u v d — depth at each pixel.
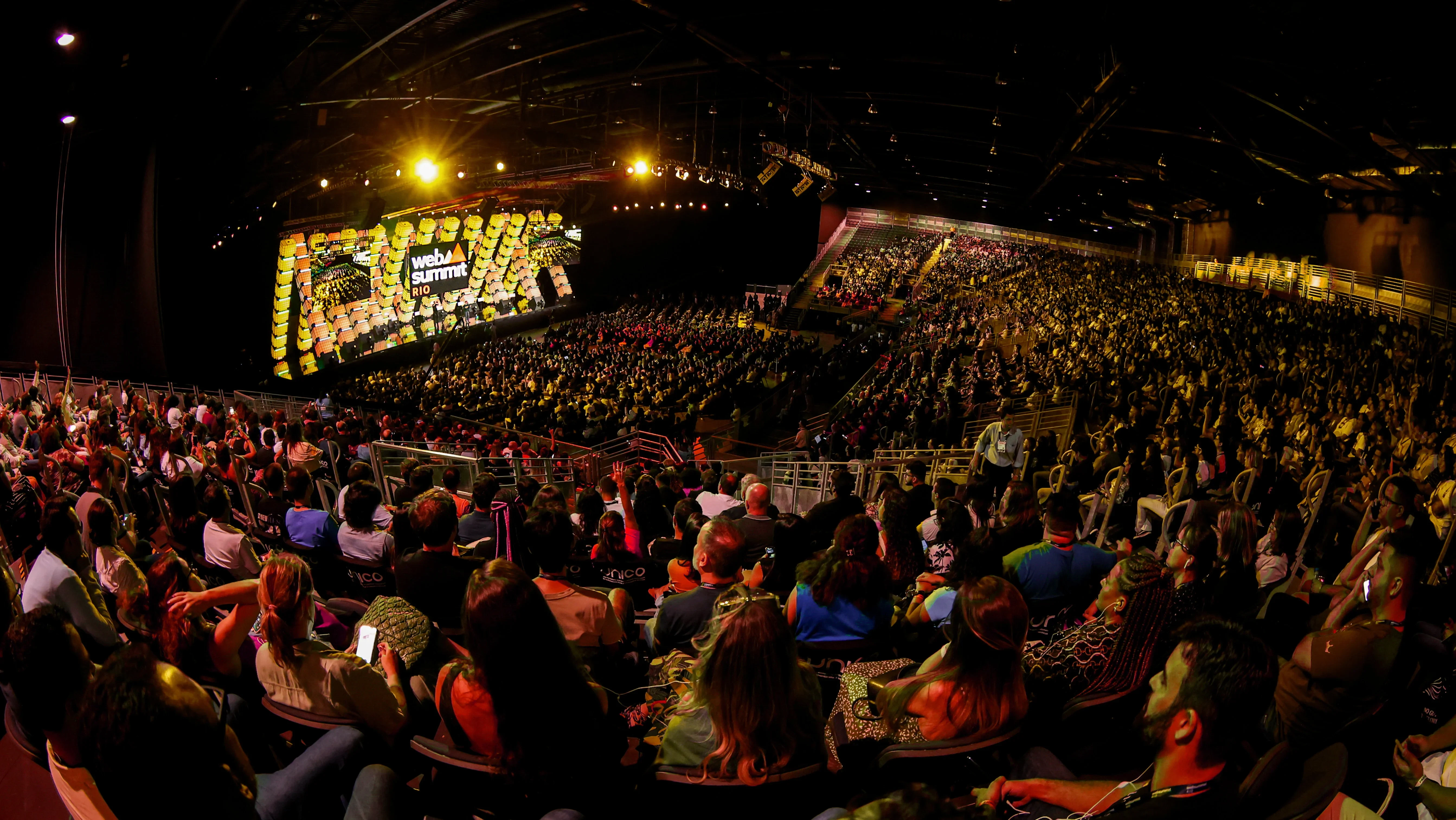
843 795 3.16
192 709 2.09
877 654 3.92
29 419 15.02
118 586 4.74
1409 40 16.94
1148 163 38.00
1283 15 17.89
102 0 15.66
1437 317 28.23
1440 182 25.22
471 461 12.02
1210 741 2.20
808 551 5.75
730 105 38.94
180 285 29.41
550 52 27.28
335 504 9.85
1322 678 3.26
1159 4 18.00
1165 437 13.99
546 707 2.67
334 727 3.13
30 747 2.94
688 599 3.95
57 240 24.53
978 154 45.88
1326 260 37.81
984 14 20.89
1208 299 39.44
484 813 2.94
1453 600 4.28
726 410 33.12
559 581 3.97
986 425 20.73
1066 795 2.68
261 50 21.59
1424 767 3.15
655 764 2.86
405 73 26.44
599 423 28.00
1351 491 9.22
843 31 25.09
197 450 11.56
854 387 33.06
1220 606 4.34
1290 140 29.45
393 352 47.75
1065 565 4.45
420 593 4.31
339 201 42.53
